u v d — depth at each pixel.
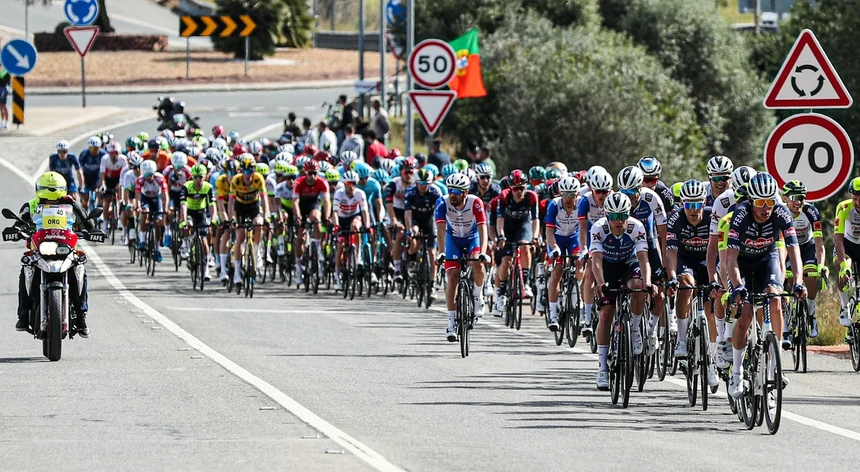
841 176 34.72
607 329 33.53
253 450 25.47
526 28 116.69
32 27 196.25
